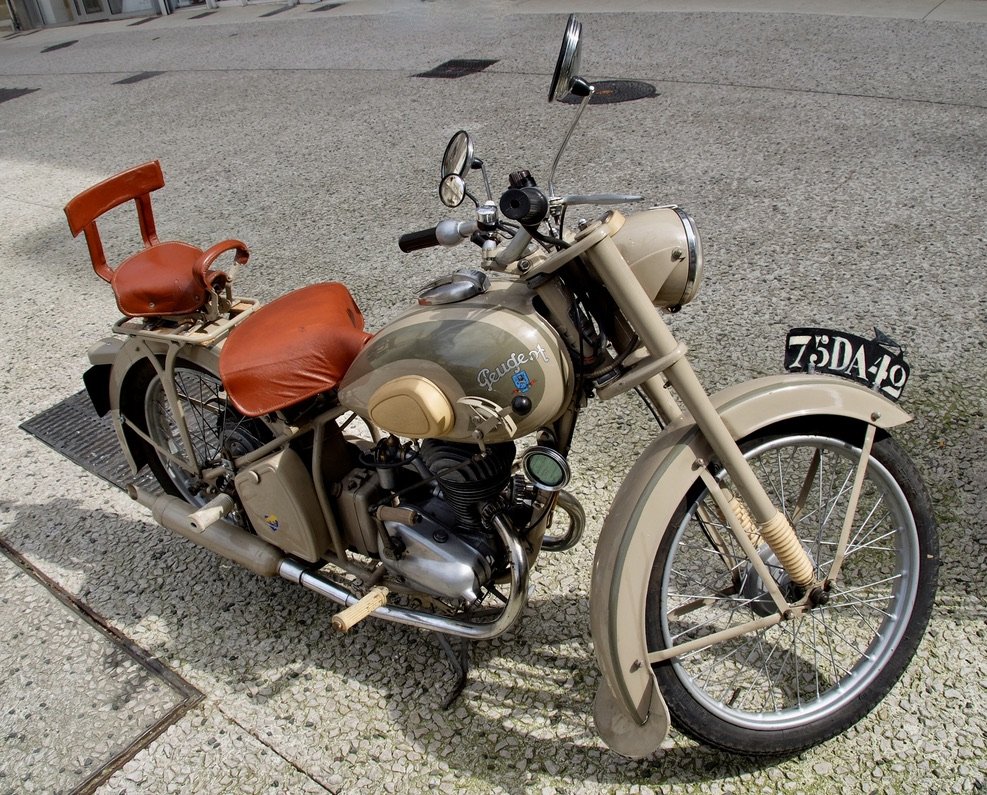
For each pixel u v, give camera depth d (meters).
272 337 2.30
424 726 2.34
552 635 2.55
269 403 2.22
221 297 2.62
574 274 1.94
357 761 2.27
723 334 3.72
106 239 5.72
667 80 6.98
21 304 5.04
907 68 6.62
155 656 2.67
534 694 2.38
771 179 5.07
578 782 2.14
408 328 2.04
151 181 2.73
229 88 9.03
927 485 2.84
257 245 5.22
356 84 8.37
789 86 6.53
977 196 4.63
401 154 6.34
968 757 2.09
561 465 1.96
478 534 2.20
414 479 2.34
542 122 6.45
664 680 1.99
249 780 2.26
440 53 9.03
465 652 2.40
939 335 3.55
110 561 3.09
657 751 2.19
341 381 2.23
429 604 2.36
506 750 2.24
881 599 2.21
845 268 4.11
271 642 2.67
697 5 9.40
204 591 2.91
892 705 2.23
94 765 2.34
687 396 1.87
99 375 3.00
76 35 14.97
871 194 4.77
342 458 2.43
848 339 2.07
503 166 5.71
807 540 2.62
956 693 2.24
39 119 8.97
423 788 2.17
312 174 6.24
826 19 8.19
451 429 2.02
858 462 2.01
